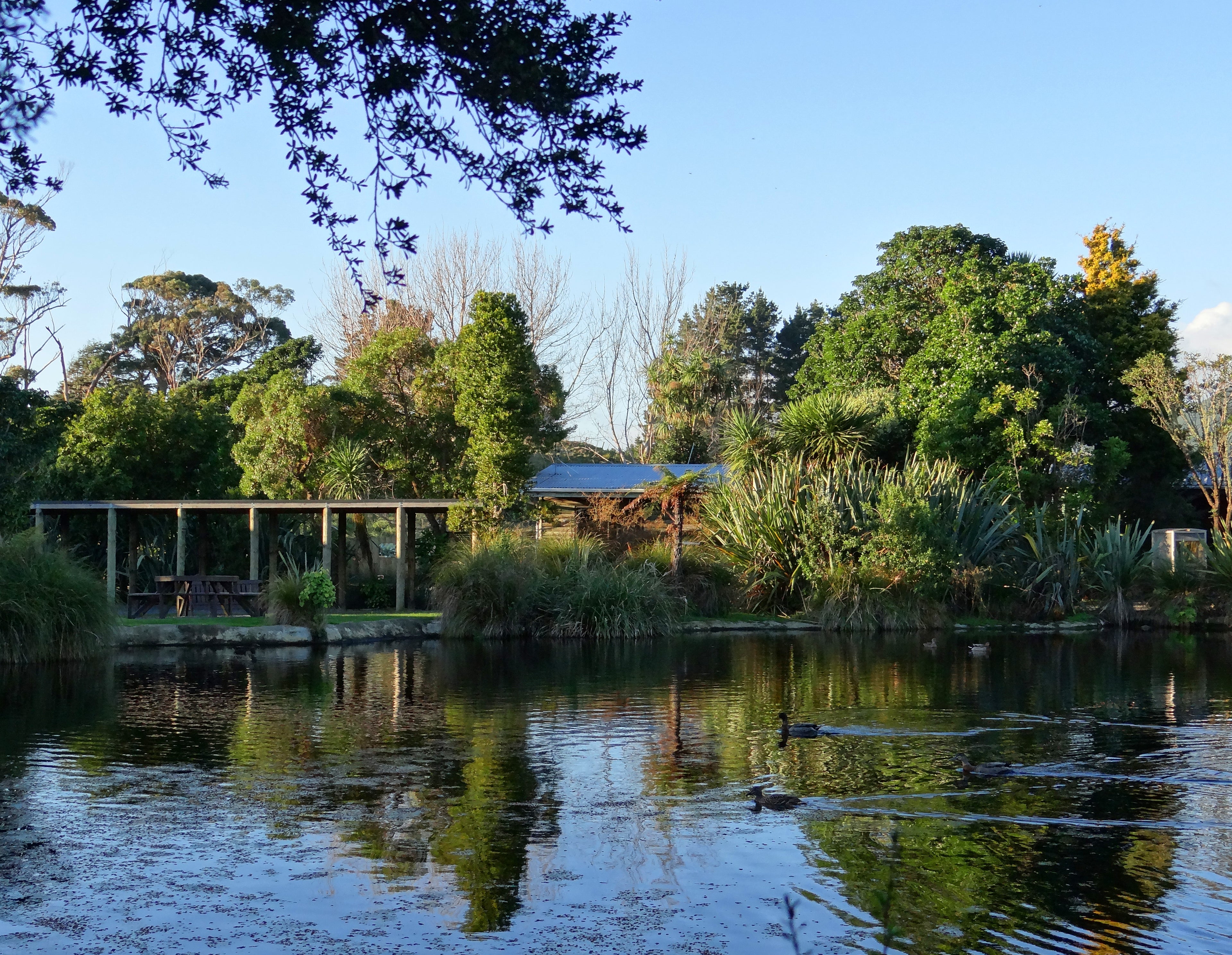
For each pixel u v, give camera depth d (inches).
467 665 758.5
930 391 1353.3
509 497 1181.1
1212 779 405.1
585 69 329.4
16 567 762.8
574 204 338.6
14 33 316.2
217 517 1346.0
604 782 397.4
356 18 323.0
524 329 1215.6
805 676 698.8
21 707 564.4
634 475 1390.3
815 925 261.3
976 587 1100.5
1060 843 323.3
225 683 657.6
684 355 2240.4
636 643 925.2
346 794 378.6
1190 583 1119.0
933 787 391.9
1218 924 263.0
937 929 259.9
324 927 259.1
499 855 311.1
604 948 248.2
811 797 376.2
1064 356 1393.9
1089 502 1262.3
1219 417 1365.7
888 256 1614.2
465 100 329.4
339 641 911.0
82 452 1296.8
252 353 2509.8
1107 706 574.9
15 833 330.3
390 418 1366.9
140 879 290.7
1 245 1898.4
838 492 1109.7
